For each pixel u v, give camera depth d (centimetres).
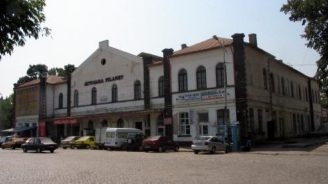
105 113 5150
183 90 4300
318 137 5291
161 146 3691
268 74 4619
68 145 4922
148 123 4734
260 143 4066
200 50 4144
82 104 5712
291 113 5512
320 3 2588
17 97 6850
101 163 2259
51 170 1892
